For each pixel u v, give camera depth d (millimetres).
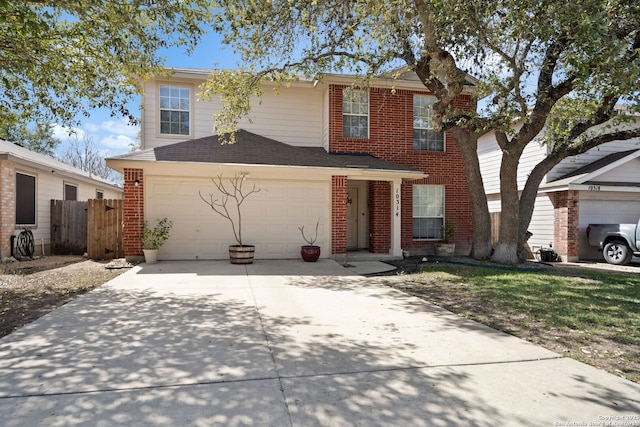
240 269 8656
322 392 2854
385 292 6488
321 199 10641
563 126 9977
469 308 5430
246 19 7328
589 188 11859
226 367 3275
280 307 5395
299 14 8070
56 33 6656
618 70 5469
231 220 10070
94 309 5129
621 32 6230
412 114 12383
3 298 5770
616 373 3260
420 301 5836
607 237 11336
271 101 12258
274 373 3170
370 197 12305
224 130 10055
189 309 5195
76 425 2369
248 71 9680
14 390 2807
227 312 5078
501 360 3514
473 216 10586
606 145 13602
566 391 2912
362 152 11984
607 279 7848
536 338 4145
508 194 9719
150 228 9641
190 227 9859
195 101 11570
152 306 5328
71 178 14266
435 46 7543
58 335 4043
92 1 5812
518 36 6727
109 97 8164
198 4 6672
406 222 12094
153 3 5973
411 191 12164
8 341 3838
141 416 2480
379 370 3262
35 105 8023
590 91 7531
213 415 2510
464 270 8859
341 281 7469
